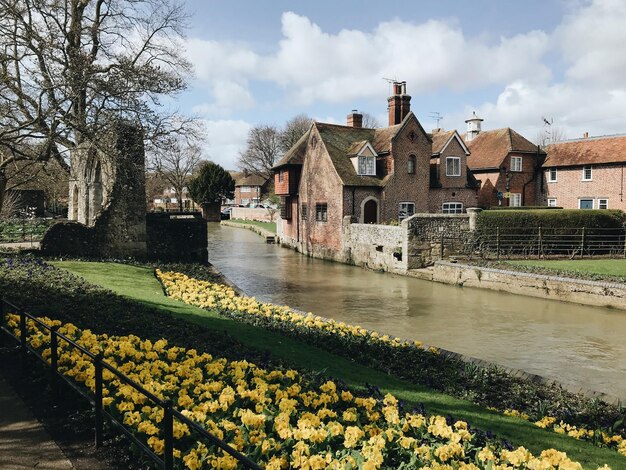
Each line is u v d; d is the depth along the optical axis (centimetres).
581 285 1911
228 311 1290
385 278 2547
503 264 2369
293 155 3825
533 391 908
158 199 9956
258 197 9744
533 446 600
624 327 1590
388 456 477
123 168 2216
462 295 2111
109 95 1878
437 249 2630
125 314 1032
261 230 5172
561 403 870
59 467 467
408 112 3584
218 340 914
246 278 2525
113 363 662
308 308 1853
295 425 527
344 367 877
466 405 761
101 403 500
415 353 1081
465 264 2383
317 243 3444
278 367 751
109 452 496
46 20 2061
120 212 2245
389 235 2728
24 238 2680
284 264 3061
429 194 3491
